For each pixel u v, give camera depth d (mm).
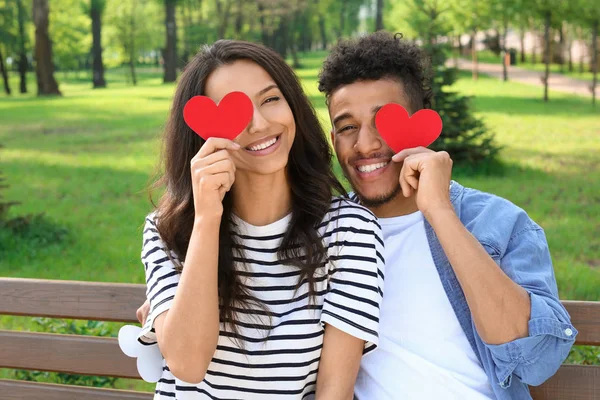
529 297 1729
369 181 1991
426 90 2129
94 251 6828
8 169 11633
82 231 7645
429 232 1926
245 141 1726
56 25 40031
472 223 1938
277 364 1698
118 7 41406
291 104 1806
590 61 34781
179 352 1655
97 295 2365
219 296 1740
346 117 1970
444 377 1817
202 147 1669
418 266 1909
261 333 1719
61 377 3467
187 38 38938
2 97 29531
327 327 1743
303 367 1710
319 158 1873
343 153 2014
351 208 1837
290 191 1839
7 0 33656
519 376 1761
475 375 1825
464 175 9852
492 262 1714
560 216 7719
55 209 8750
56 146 14039
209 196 1628
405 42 2053
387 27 36438
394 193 1989
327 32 56312
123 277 5941
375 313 1738
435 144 10109
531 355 1705
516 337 1702
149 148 13414
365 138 1941
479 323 1709
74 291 2383
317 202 1808
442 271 1876
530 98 21016
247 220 1821
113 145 13977
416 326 1868
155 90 30359
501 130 14117
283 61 1823
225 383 1737
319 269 1763
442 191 1767
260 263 1782
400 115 1859
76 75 49344
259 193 1787
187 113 1688
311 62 40594
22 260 6473
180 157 1817
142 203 9062
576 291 5352
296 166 1842
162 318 1739
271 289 1757
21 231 7207
